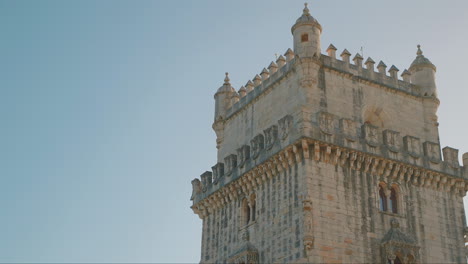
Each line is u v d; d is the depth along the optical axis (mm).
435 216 52875
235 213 55500
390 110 55844
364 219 49000
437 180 53875
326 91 52312
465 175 55719
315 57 52219
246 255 50719
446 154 55688
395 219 50531
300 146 48656
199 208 60406
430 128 57438
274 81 55438
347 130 50469
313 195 47375
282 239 48500
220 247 56312
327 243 46562
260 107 57062
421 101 58281
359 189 49688
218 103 63562
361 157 50250
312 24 53438
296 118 50656
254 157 53250
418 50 60969
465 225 54250
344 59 54844
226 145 61125
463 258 52938
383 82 56344
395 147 52406
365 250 48094
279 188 50312
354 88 54219
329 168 48875
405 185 52375
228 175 56625
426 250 51125
